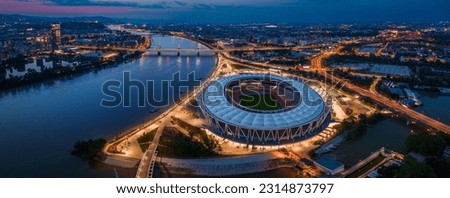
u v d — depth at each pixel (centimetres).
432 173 16875
